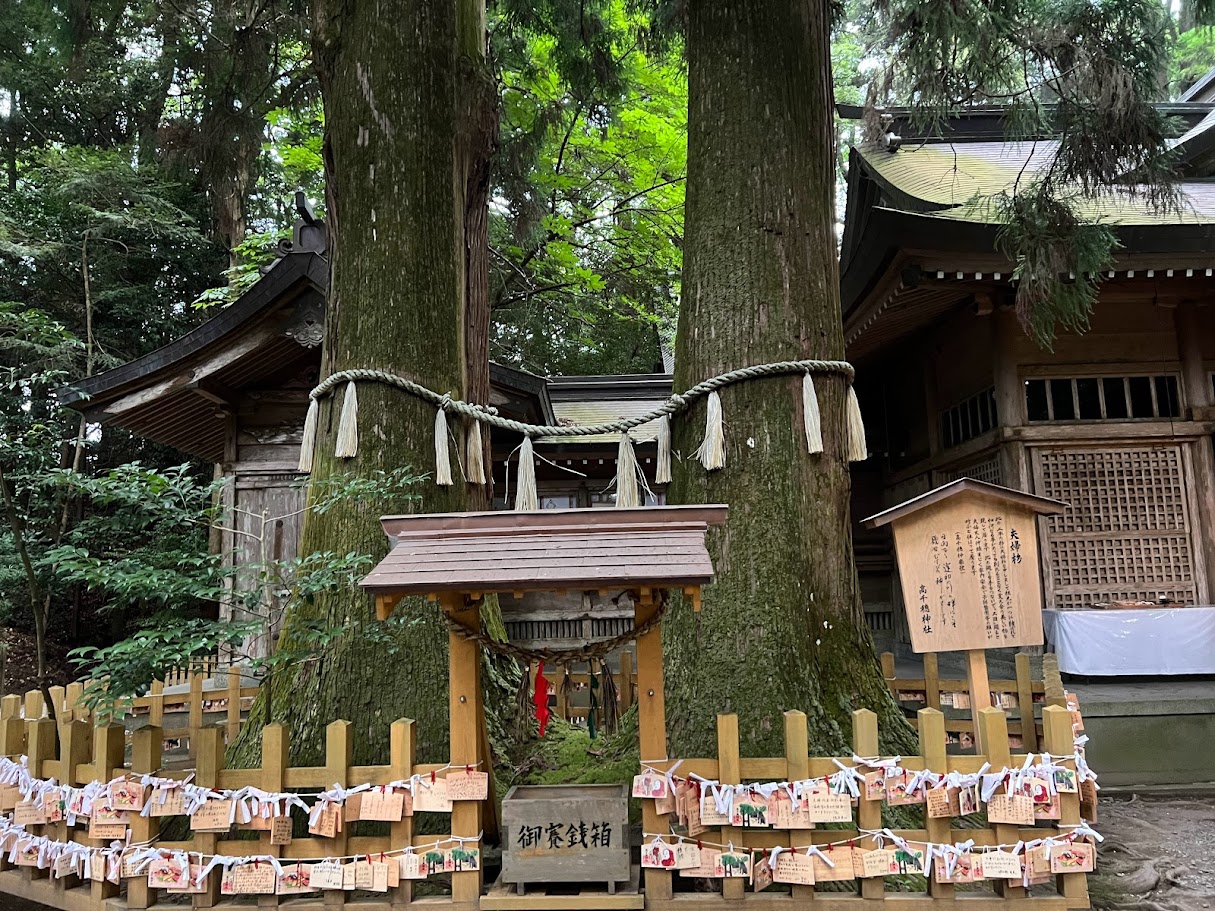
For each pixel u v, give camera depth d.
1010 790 2.48
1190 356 6.97
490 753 3.34
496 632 4.44
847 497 3.61
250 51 6.22
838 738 3.12
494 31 8.12
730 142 3.75
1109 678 6.36
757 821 2.51
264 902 2.53
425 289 3.75
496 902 2.44
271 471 7.37
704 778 2.56
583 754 3.75
